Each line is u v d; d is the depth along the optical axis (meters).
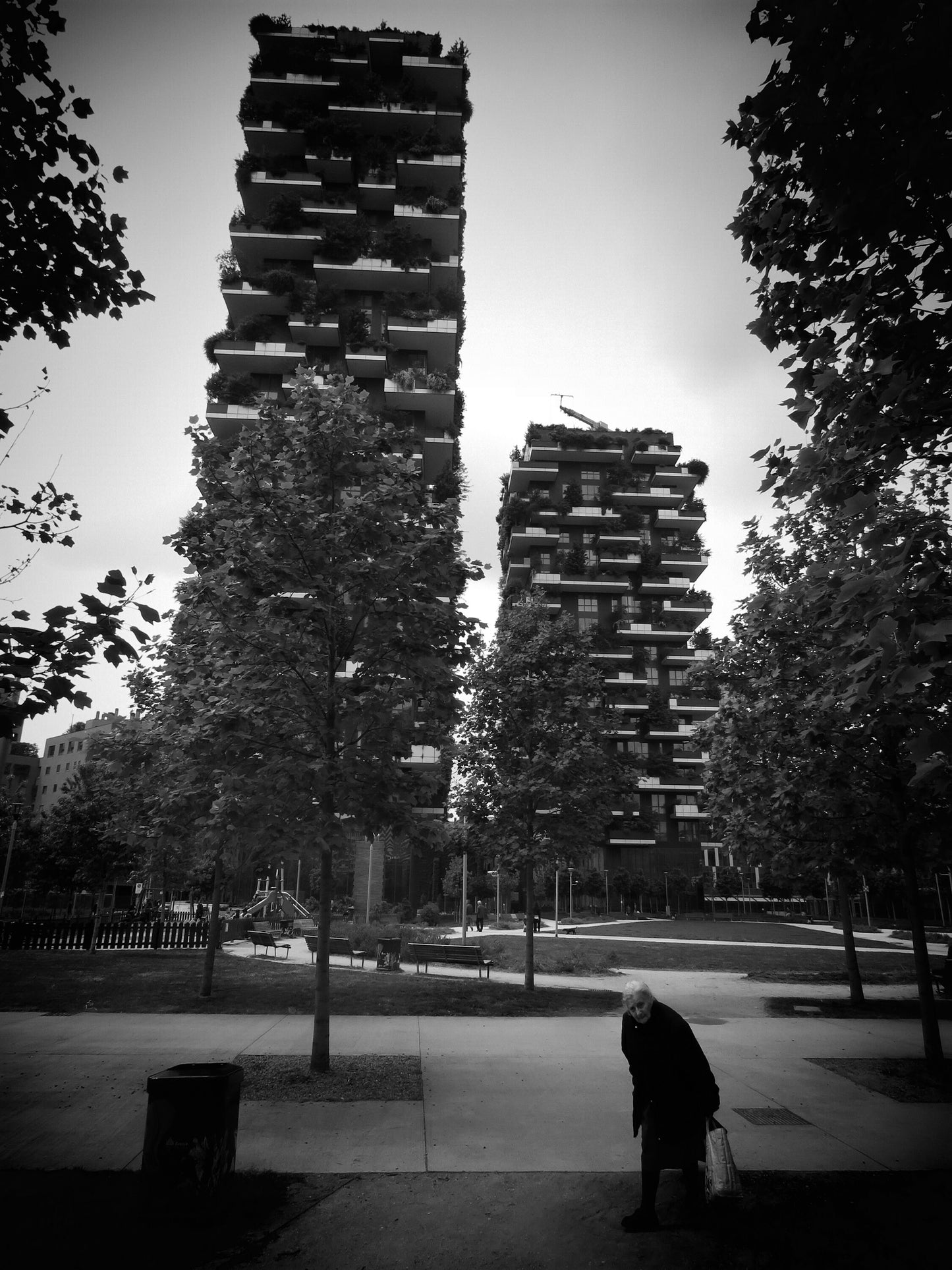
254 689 8.87
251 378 45.69
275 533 8.93
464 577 10.24
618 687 72.00
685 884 64.81
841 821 10.09
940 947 31.55
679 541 78.50
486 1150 6.38
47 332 5.55
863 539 5.71
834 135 4.71
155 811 13.34
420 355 50.38
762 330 6.19
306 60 51.03
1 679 4.66
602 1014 12.90
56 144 5.08
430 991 14.90
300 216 48.44
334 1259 4.53
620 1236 4.89
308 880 57.56
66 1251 4.54
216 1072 5.45
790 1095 8.30
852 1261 4.59
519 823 15.93
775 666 10.68
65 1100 7.53
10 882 48.22
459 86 53.38
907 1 4.12
